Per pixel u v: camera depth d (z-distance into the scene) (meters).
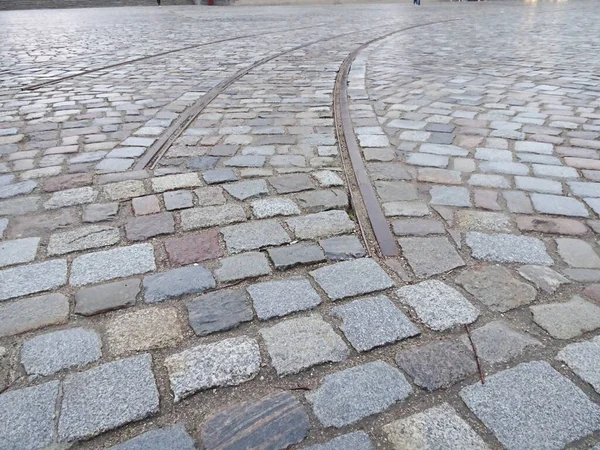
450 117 4.49
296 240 2.46
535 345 1.75
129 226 2.61
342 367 1.68
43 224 2.63
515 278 2.13
